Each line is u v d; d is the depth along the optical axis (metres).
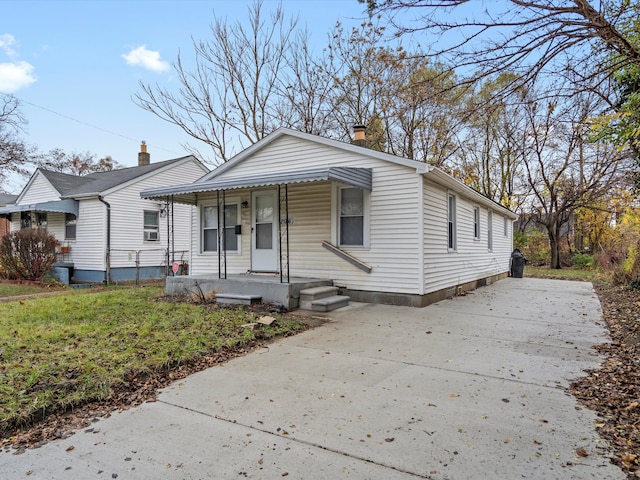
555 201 19.05
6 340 5.29
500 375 4.16
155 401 3.61
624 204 15.21
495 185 23.88
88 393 3.64
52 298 9.20
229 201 10.51
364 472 2.45
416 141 17.73
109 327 6.05
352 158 8.80
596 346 5.25
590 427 2.97
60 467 2.56
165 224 16.44
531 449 2.67
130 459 2.65
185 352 4.81
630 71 4.78
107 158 36.88
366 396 3.65
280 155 9.77
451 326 6.47
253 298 7.93
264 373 4.31
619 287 11.22
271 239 9.84
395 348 5.22
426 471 2.44
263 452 2.71
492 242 14.04
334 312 7.61
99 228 14.44
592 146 11.72
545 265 21.64
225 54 17.94
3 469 2.54
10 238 13.74
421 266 8.04
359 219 8.77
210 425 3.12
